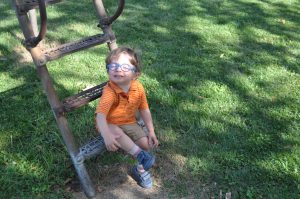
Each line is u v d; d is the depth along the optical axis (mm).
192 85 2555
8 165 1900
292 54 2994
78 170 1726
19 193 1773
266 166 1919
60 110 1647
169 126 2193
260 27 3457
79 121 2195
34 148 2002
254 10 3832
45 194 1780
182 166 1945
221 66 2787
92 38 1807
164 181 1875
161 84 2555
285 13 3789
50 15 3609
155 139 1789
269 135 2121
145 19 3547
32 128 2156
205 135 2123
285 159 1951
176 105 2348
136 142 1781
